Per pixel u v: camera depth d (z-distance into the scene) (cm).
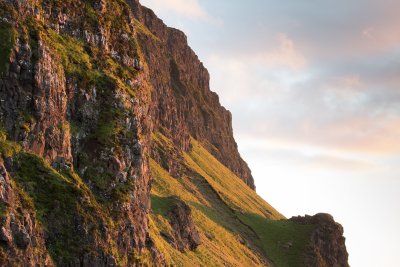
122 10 16162
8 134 11388
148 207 14438
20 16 12581
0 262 9825
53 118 12194
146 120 15200
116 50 15200
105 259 11544
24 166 11350
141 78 15500
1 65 11588
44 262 10556
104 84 13862
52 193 11431
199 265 19175
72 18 14325
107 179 12738
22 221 10456
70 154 12431
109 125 13375
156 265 13700
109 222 12012
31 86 11856
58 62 12825
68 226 11306
